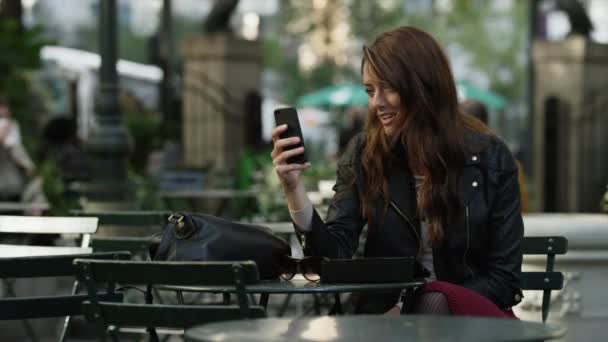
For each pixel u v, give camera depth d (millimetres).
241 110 21734
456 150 5660
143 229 11266
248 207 16406
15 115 18453
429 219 5672
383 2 47531
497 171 5727
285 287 4984
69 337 10750
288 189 5594
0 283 10945
